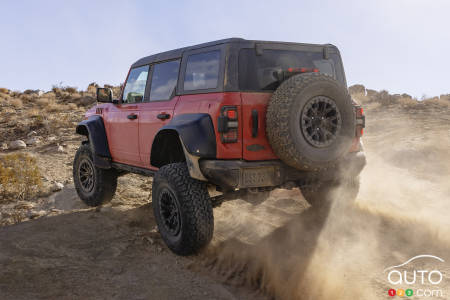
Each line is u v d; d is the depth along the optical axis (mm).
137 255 4168
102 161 5891
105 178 6027
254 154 3875
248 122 3834
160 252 4238
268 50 4141
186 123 4000
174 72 4688
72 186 7395
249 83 3945
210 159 3869
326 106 3887
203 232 3928
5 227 5191
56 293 3312
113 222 5262
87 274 3695
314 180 4281
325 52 4570
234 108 3773
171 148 4699
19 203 6352
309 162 3770
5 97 25438
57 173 8594
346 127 3965
